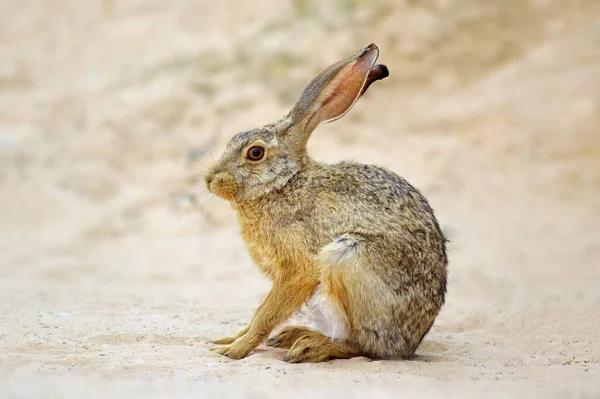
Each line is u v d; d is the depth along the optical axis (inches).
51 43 1711.4
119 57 1622.8
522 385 465.1
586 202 1150.3
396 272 522.6
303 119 563.8
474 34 1486.2
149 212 1173.1
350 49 1456.7
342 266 513.0
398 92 1409.9
